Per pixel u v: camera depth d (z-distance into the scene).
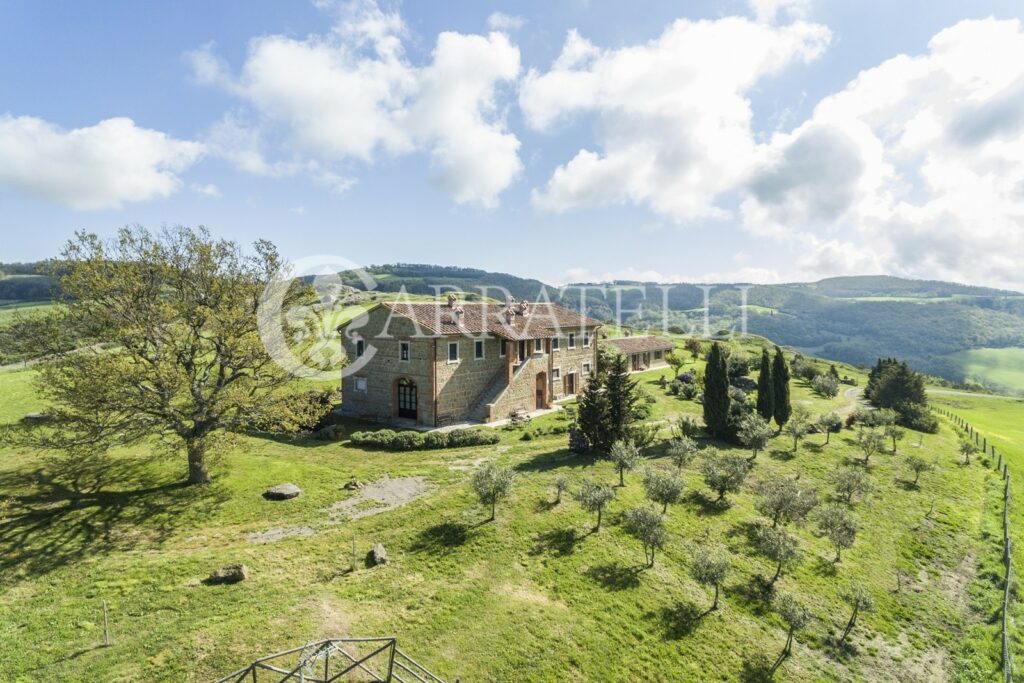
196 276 29.03
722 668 17.67
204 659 15.49
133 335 26.27
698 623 19.69
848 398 72.50
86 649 15.80
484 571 21.45
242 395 27.73
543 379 53.97
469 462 34.69
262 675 14.98
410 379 45.31
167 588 19.25
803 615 18.64
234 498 27.67
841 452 41.38
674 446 35.59
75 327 26.59
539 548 23.36
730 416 43.19
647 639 18.45
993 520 31.11
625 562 22.83
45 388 25.44
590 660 17.09
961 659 19.77
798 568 24.05
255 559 21.66
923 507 31.98
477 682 15.73
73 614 17.47
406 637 17.28
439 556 22.39
